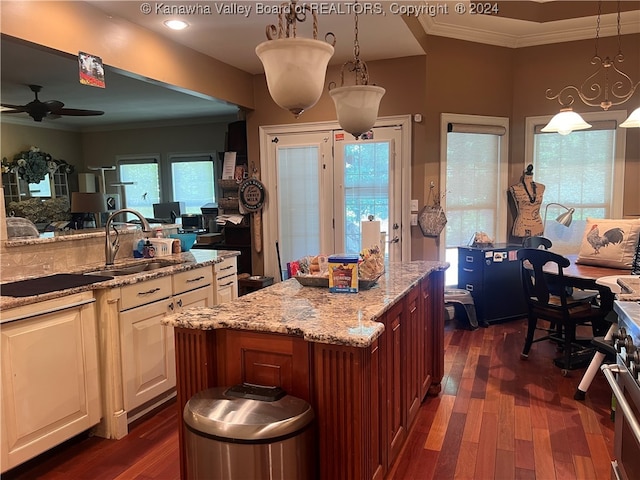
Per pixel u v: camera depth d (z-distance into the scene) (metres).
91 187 8.62
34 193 8.00
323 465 1.73
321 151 4.91
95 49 3.07
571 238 4.97
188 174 8.40
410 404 2.53
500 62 4.88
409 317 2.47
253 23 3.45
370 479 1.78
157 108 7.07
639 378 1.46
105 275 3.00
